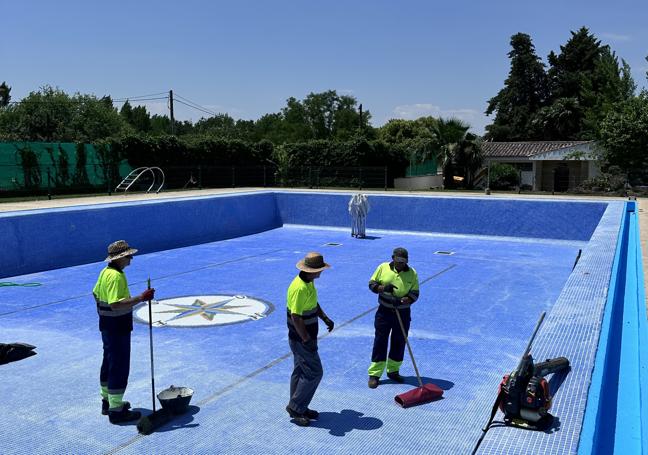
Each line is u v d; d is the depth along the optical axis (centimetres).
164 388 689
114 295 552
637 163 3422
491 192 3047
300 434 563
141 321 1002
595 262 916
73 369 761
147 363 782
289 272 1484
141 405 639
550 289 1288
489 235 2150
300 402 578
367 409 625
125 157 3100
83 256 1642
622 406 466
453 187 3975
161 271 1500
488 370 759
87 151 2934
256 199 2367
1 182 2609
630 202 2203
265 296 1206
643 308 713
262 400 652
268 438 555
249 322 997
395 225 2306
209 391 680
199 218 2044
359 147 3603
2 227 1430
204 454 525
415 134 6981
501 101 7481
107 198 2447
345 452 527
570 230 2038
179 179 3288
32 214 1499
